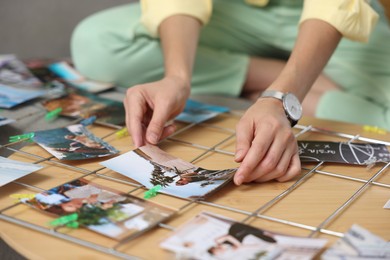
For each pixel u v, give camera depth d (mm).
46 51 2506
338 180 1140
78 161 1187
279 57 2107
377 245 870
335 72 1885
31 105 1581
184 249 849
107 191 1034
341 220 986
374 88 1824
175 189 1057
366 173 1174
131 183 1088
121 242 876
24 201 992
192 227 903
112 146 1260
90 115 1455
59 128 1327
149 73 1946
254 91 2059
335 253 843
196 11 1539
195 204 1021
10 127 1420
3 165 1097
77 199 1002
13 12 2746
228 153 1246
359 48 1839
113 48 1891
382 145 1283
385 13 1943
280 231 943
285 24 1967
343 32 1337
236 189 1085
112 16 1944
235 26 2000
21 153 1219
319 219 986
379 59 1820
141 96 1264
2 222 946
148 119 1302
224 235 884
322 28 1322
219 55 2010
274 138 1103
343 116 1785
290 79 1254
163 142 1303
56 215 952
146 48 1896
